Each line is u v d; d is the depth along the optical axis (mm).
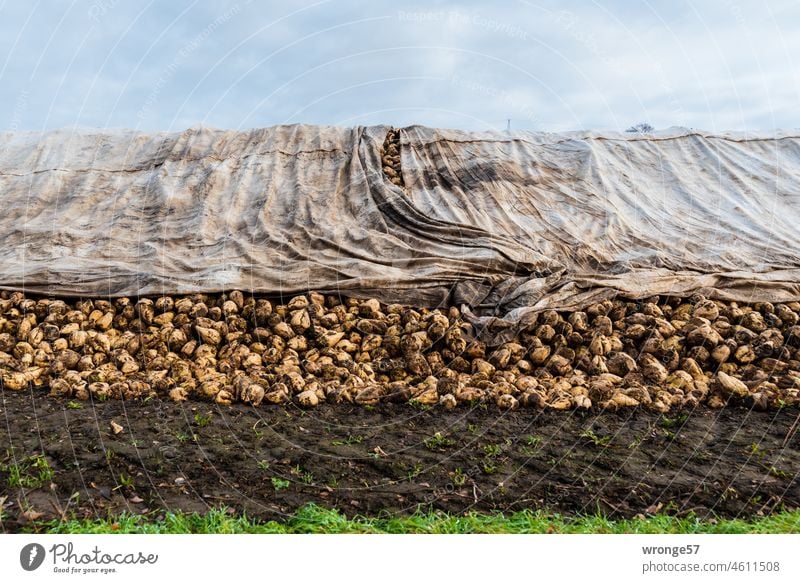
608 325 7082
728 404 6215
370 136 10867
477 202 9664
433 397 6094
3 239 8906
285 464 4680
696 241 9266
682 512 4160
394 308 7480
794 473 4754
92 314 7273
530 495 4355
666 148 11719
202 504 4031
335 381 6316
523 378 6434
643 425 5680
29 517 3736
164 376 6258
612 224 9375
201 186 9758
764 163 11531
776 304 8016
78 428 5133
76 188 10000
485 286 7781
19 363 6488
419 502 4207
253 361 6582
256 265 7914
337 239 8672
